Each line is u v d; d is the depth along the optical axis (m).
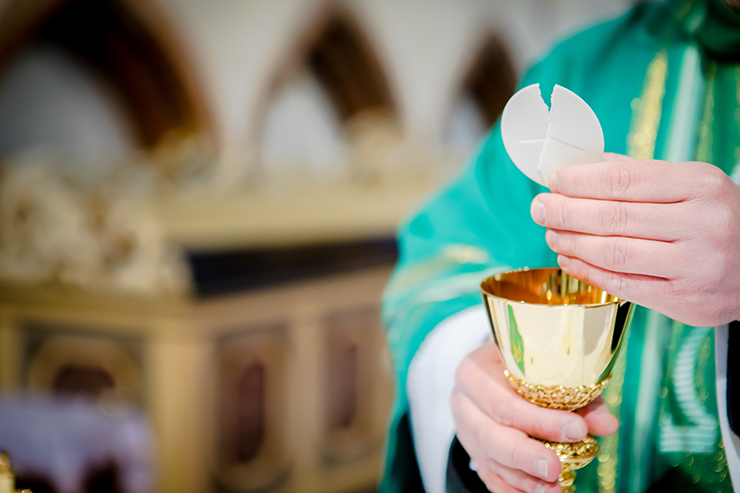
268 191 3.59
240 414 3.21
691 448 0.62
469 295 0.70
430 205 0.86
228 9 3.49
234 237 3.24
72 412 2.34
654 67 0.71
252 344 3.25
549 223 0.39
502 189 0.79
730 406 0.53
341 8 3.87
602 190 0.37
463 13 4.52
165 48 3.31
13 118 3.09
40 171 3.05
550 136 0.40
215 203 3.33
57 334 3.07
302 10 3.77
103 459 2.33
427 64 4.38
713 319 0.38
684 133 0.67
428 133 4.46
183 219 3.15
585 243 0.38
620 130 0.72
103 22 3.17
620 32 0.77
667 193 0.35
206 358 3.04
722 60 0.68
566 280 0.49
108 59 3.32
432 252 0.79
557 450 0.45
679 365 0.62
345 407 3.70
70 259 3.04
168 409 2.98
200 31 3.43
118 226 3.01
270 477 3.34
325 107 4.05
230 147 3.57
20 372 3.07
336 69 4.04
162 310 2.98
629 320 0.42
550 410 0.44
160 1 3.25
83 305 3.04
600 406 0.47
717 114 0.67
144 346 3.01
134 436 2.39
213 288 3.06
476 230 0.79
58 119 3.24
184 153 3.39
